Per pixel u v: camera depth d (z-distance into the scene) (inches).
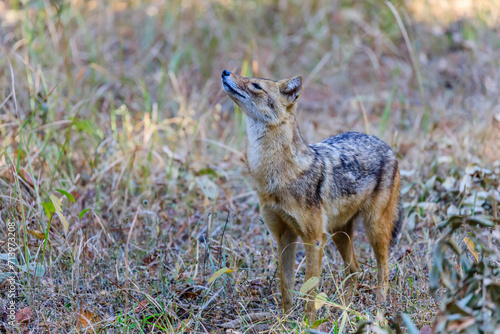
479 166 443.8
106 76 665.0
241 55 755.4
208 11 828.6
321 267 367.2
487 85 660.7
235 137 581.6
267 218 345.7
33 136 474.0
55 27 673.0
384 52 778.8
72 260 353.1
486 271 240.5
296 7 861.2
